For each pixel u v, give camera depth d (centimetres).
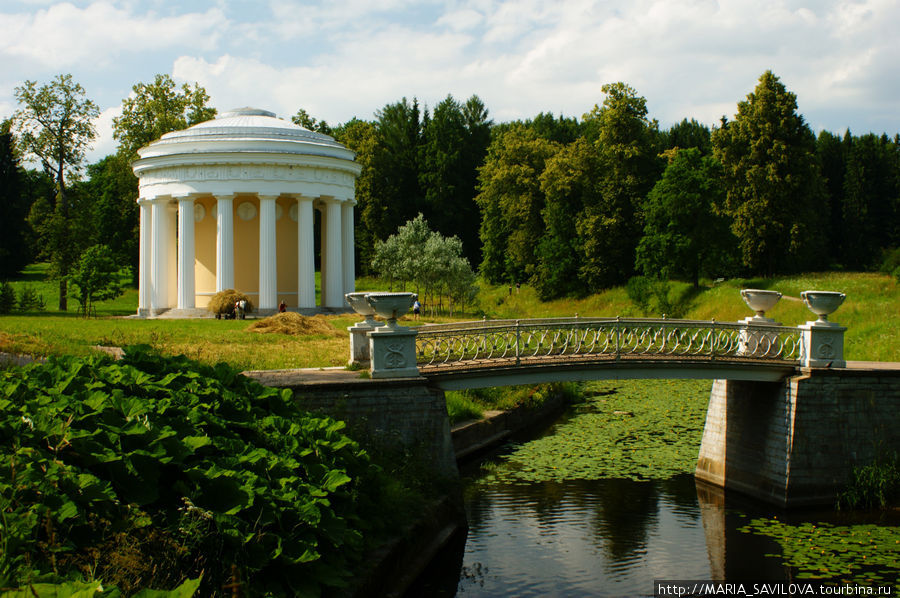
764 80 6059
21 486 849
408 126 10619
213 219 5803
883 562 1683
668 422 3180
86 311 5259
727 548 1777
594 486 2275
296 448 1338
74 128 6512
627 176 7231
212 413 1327
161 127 7300
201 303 5781
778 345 2352
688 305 5912
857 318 4072
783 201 5962
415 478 1728
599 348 2277
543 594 1512
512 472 2414
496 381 2053
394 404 1841
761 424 2247
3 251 8000
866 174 8538
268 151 5331
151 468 1018
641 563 1673
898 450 2184
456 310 6950
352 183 5947
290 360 2836
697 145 10900
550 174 7656
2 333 2523
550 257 7581
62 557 827
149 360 1475
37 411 1031
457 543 1775
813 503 2117
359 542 1261
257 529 1052
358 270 9975
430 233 6781
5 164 8706
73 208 6744
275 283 5431
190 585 752
